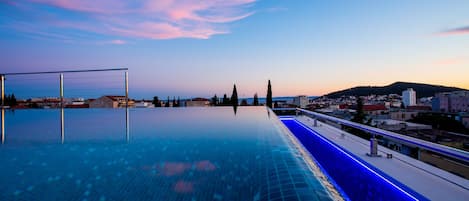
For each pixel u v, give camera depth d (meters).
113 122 5.88
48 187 1.91
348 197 2.44
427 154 2.50
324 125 5.23
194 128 4.77
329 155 3.27
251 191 1.78
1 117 7.24
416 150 2.58
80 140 3.66
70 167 2.39
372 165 2.14
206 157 2.69
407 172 1.95
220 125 5.16
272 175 2.06
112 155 2.82
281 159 2.53
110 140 3.67
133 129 4.71
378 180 2.01
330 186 1.82
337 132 4.15
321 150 3.72
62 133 4.30
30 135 4.14
